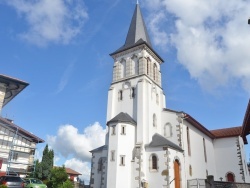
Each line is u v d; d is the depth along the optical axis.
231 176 41.28
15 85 19.03
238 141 42.66
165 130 34.62
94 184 33.19
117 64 39.88
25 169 30.86
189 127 36.12
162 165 28.47
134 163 29.88
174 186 28.03
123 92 36.75
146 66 37.34
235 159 41.78
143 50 37.91
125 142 30.61
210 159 41.41
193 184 28.75
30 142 32.28
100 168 33.59
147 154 30.23
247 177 42.19
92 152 35.66
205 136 41.88
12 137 30.05
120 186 28.28
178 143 32.50
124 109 35.38
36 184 23.34
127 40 41.88
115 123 31.47
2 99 18.20
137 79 36.06
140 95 34.19
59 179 31.73
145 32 42.59
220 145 44.16
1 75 17.73
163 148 29.14
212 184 22.80
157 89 38.47
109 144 30.78
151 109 34.38
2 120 28.39
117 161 29.27
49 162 37.38
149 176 28.97
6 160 28.52
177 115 34.25
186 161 32.22
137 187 28.42
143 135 31.58
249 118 15.37
